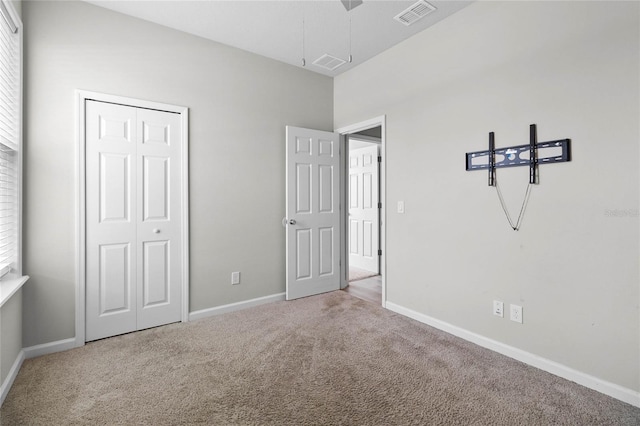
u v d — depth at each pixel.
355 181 5.30
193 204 2.96
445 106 2.69
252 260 3.33
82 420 1.60
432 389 1.87
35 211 2.27
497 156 2.32
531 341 2.14
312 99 3.78
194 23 2.75
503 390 1.86
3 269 1.99
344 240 4.07
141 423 1.59
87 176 2.46
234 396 1.80
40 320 2.29
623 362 1.76
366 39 3.03
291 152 3.51
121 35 2.59
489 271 2.39
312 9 2.54
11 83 2.09
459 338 2.56
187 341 2.50
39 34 2.28
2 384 1.79
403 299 3.10
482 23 2.41
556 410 1.68
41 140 2.28
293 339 2.54
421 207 2.91
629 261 1.73
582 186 1.90
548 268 2.06
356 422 1.59
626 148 1.74
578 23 1.91
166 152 2.81
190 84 2.93
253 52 3.30
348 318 3.00
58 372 2.04
